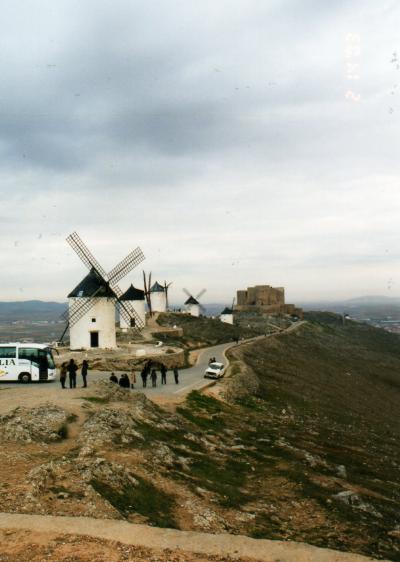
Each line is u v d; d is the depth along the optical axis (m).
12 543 11.15
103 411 24.70
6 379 37.94
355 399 64.69
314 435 34.53
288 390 55.44
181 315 123.81
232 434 29.31
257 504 18.50
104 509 14.06
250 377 52.12
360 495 21.84
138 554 11.05
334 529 17.19
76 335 59.62
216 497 18.02
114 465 17.45
